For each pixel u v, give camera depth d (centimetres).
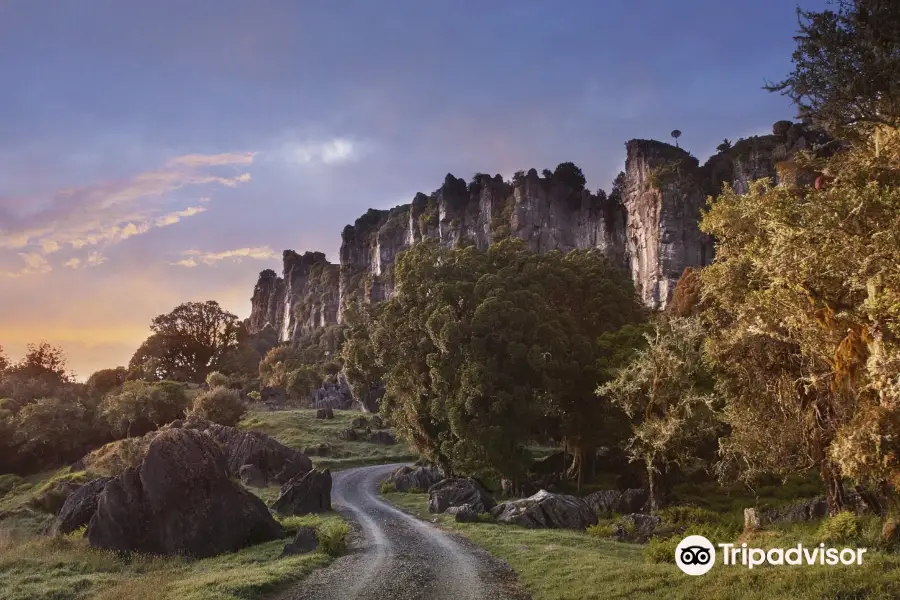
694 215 14975
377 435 8650
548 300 5962
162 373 16200
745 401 2711
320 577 1944
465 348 4631
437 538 2759
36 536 3656
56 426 9206
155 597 1673
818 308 1936
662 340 3831
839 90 1697
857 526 1720
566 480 5247
